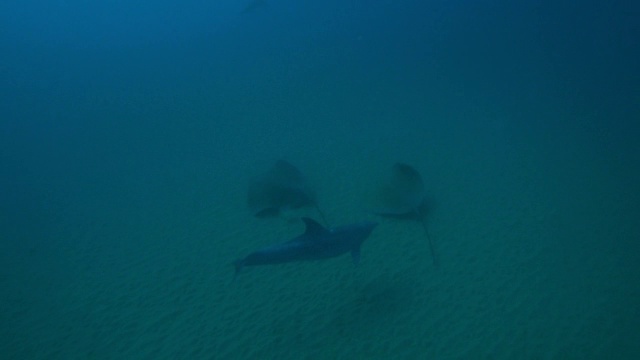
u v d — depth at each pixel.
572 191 12.73
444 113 18.03
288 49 31.31
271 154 16.84
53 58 37.75
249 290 11.16
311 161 15.98
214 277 11.68
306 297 10.74
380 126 17.66
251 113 20.84
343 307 10.36
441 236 11.83
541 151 14.74
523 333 9.25
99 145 19.83
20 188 16.91
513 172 13.90
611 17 29.48
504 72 21.91
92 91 27.91
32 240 13.92
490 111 17.72
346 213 13.09
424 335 9.48
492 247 11.27
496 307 9.83
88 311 11.23
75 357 10.16
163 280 11.83
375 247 11.78
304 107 20.55
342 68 25.53
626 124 15.52
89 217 14.73
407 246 11.66
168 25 51.38
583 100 17.72
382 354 9.25
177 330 10.43
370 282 10.86
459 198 13.11
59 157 19.11
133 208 14.91
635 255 10.45
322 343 9.66
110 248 13.24
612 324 9.15
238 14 49.66
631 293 9.65
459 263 10.98
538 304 9.75
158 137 19.77
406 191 12.18
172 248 12.89
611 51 23.09
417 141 16.27
